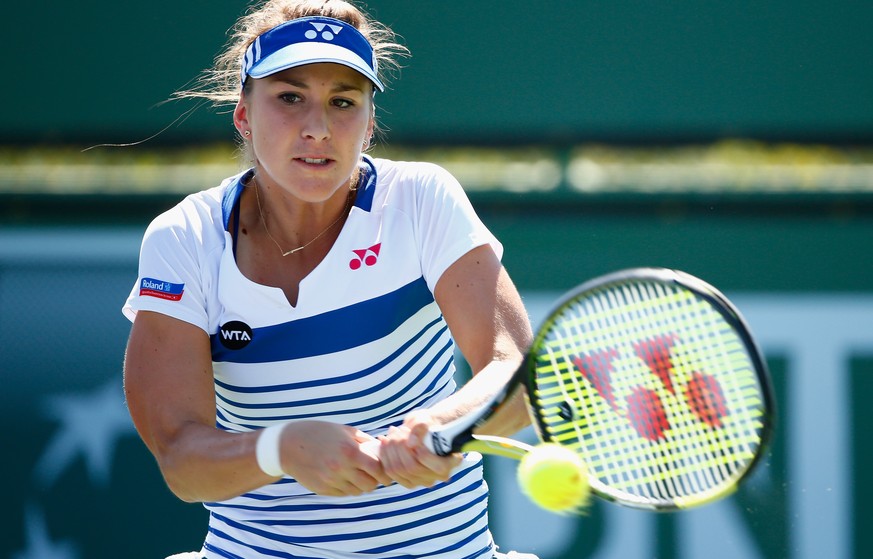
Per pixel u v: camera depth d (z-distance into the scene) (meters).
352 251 9.38
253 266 9.48
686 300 8.49
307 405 9.54
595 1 21.33
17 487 19.52
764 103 21.17
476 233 9.46
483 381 8.86
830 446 18.89
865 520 18.66
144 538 19.36
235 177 10.01
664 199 20.09
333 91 9.14
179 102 21.94
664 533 18.58
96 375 19.66
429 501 9.60
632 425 8.66
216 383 9.80
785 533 18.66
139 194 20.62
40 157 22.00
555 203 20.19
